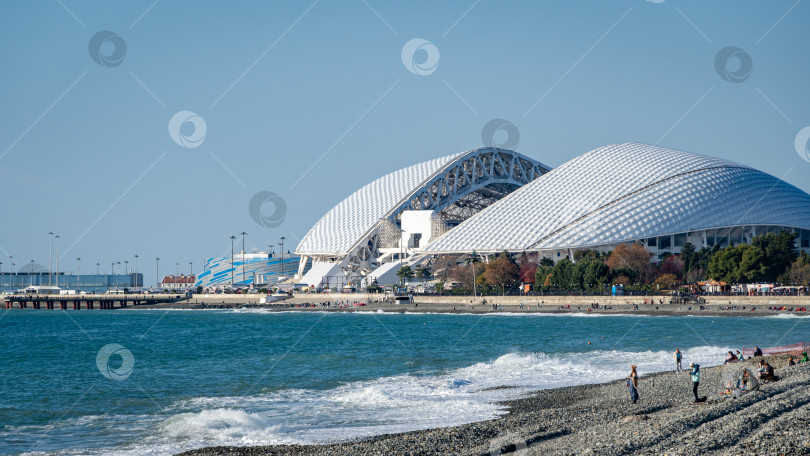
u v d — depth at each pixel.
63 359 79.94
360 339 98.81
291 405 46.22
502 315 149.38
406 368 65.12
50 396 52.06
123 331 125.94
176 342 100.56
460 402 45.75
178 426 39.62
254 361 73.50
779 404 32.53
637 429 30.28
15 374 66.00
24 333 124.06
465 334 103.75
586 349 79.81
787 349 68.81
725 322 115.44
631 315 139.25
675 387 47.75
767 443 25.41
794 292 141.12
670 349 78.31
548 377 56.94
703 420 31.70
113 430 39.38
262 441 35.59
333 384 55.94
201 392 53.06
